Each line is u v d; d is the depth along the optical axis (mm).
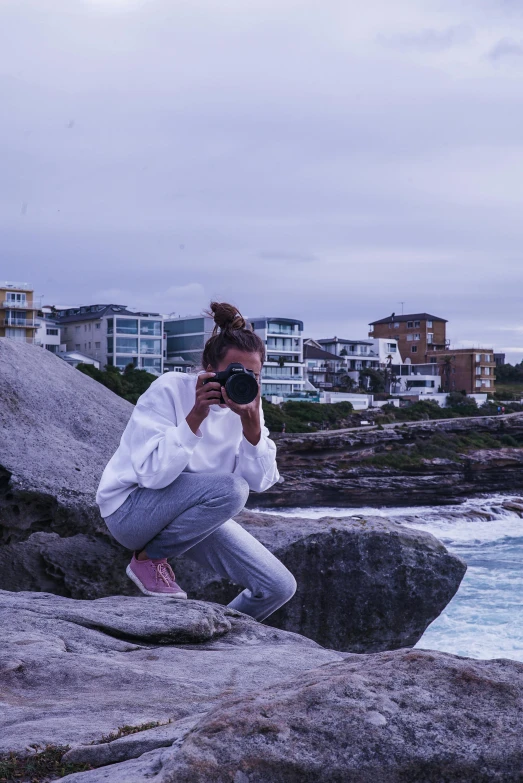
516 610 17219
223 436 3910
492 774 1716
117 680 2850
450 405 93062
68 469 6004
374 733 1753
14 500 5836
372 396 89250
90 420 6637
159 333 79375
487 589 20359
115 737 2160
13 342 6988
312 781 1692
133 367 66562
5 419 6180
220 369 3787
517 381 127125
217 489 3734
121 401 7281
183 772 1645
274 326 90625
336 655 3531
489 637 14805
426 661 1964
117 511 3879
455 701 1837
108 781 1726
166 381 3812
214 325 3887
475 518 40375
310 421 68250
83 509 5836
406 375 107812
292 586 4195
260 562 4133
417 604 6328
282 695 1857
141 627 3559
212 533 4109
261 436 3895
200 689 2807
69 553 6043
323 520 6625
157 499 3766
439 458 55375
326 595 6172
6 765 1999
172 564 5914
